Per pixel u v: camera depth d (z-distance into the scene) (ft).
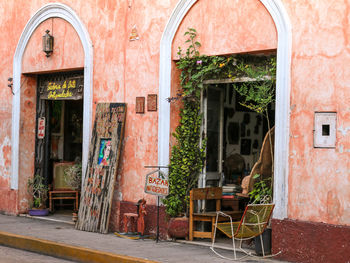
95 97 33.06
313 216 22.99
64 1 35.19
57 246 26.84
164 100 29.17
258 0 25.39
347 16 22.31
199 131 29.32
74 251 25.99
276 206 24.09
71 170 38.11
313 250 22.75
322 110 22.89
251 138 34.73
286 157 23.85
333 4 22.71
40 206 37.86
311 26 23.32
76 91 35.50
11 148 38.68
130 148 30.91
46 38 35.73
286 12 24.11
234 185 30.99
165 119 29.09
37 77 38.91
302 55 23.56
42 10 36.65
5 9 39.75
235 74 27.27
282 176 23.93
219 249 26.35
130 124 30.96
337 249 22.06
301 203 23.36
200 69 28.30
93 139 32.55
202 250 26.07
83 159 33.35
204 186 29.27
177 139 29.22
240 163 33.42
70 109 42.06
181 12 28.60
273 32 24.81
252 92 26.40
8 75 39.27
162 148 29.14
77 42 34.42
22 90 38.37
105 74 32.50
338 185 22.33
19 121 38.22
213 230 27.45
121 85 31.58
